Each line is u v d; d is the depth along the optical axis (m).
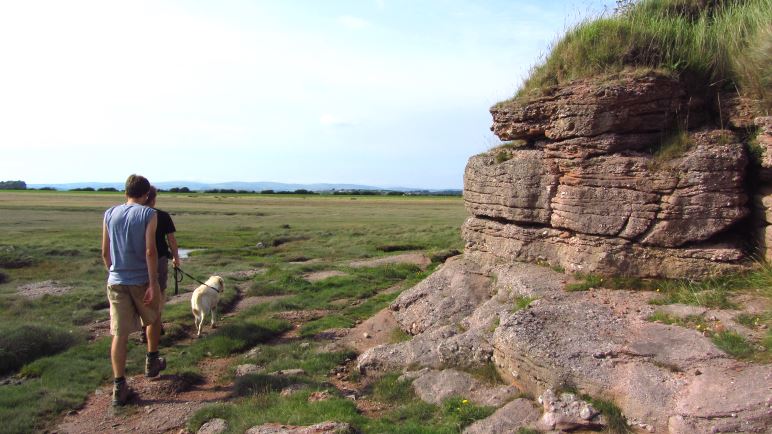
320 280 16.17
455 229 33.88
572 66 8.92
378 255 23.73
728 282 7.02
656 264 7.57
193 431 6.07
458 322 8.70
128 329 6.84
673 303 6.79
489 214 10.12
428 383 6.84
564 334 6.25
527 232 9.26
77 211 53.78
